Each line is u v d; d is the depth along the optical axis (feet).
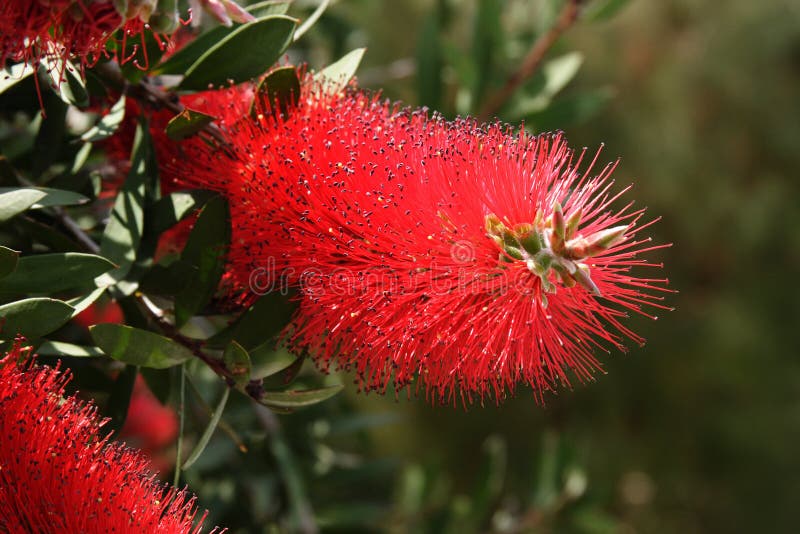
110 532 1.13
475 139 1.20
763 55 4.27
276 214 1.21
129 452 1.17
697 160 4.28
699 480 4.26
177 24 1.14
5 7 1.09
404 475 2.29
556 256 1.17
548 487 2.20
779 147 4.36
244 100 1.26
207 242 1.22
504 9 1.92
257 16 1.29
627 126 4.10
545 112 1.70
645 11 4.09
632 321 4.21
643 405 4.29
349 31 1.89
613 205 4.12
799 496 4.18
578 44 3.93
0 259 1.12
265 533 1.70
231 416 1.66
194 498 1.18
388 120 1.23
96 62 1.19
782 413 4.30
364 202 1.19
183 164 1.26
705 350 4.35
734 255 4.44
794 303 4.44
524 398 4.13
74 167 1.27
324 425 1.78
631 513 4.12
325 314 1.21
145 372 1.28
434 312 1.19
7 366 1.12
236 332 1.22
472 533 2.18
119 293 1.22
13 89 1.28
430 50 1.70
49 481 1.12
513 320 1.19
